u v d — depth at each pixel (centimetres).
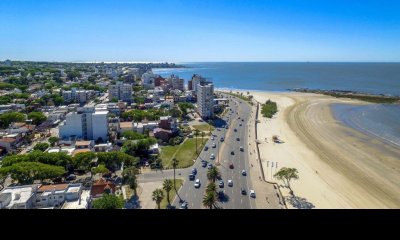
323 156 7125
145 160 6400
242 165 6247
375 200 5025
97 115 7956
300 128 9769
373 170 6325
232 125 10012
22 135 8006
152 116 10206
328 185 5509
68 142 7250
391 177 5981
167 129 8562
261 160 6725
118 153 5872
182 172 5784
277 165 6431
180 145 7669
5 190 4106
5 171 4806
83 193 4409
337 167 6450
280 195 4878
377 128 9825
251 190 4844
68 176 5381
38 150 6378
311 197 4981
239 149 7350
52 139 7469
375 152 7462
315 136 8850
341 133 9194
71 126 7912
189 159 6544
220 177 5475
